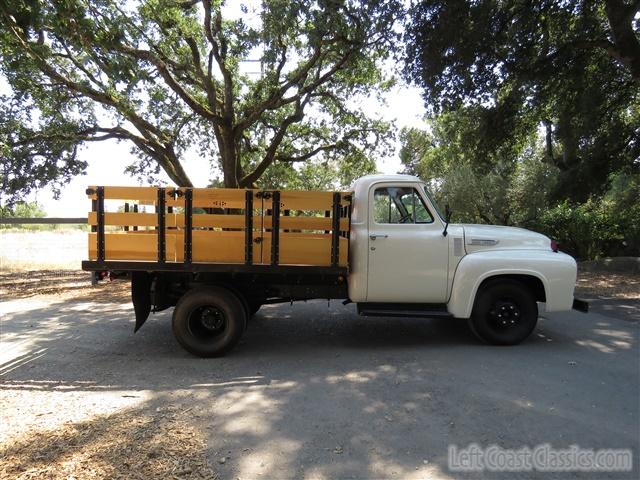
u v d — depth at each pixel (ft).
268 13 35.37
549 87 41.68
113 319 26.09
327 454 10.94
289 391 15.02
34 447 11.14
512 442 11.50
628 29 35.06
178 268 18.78
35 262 48.49
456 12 33.12
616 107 45.75
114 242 18.90
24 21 14.02
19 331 23.34
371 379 16.05
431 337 21.59
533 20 34.71
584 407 13.53
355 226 19.95
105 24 16.87
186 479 9.83
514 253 19.83
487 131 45.39
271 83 43.91
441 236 19.67
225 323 18.93
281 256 18.80
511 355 18.60
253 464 10.48
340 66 42.04
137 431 12.05
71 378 16.43
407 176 20.27
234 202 18.61
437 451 11.09
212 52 39.70
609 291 34.19
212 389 15.26
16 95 42.55
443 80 38.45
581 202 50.72
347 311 27.58
